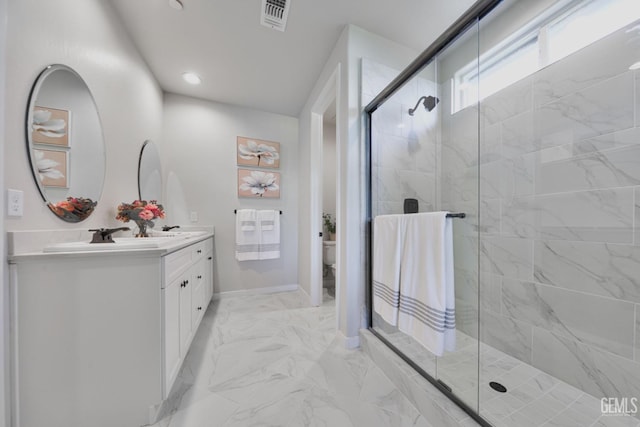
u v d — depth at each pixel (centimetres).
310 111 265
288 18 168
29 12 96
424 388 114
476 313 137
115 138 160
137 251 103
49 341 93
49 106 106
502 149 158
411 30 179
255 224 286
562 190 130
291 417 109
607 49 115
